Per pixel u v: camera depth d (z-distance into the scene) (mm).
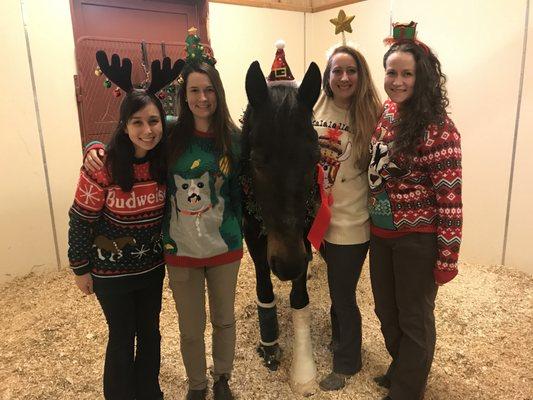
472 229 3023
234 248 1526
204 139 1432
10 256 2832
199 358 1594
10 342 2137
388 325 1663
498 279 2721
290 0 3777
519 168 2697
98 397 1736
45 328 2250
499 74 2686
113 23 3074
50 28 2746
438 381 1771
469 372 1826
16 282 2826
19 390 1773
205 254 1438
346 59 1566
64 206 3000
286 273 1396
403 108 1438
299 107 1397
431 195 1402
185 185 1400
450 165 1313
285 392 1733
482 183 2906
